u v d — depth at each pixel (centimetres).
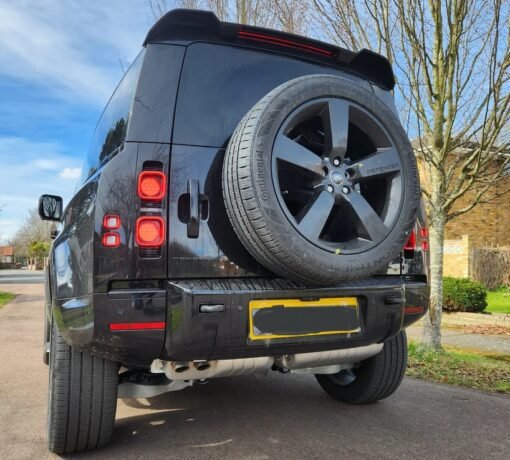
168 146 264
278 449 305
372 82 357
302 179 280
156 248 253
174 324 247
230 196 257
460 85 560
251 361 281
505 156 598
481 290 1080
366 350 317
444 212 609
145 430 339
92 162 334
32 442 318
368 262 269
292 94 267
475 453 302
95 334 247
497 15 491
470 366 540
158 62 277
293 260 249
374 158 287
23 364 559
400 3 524
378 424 352
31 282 2800
